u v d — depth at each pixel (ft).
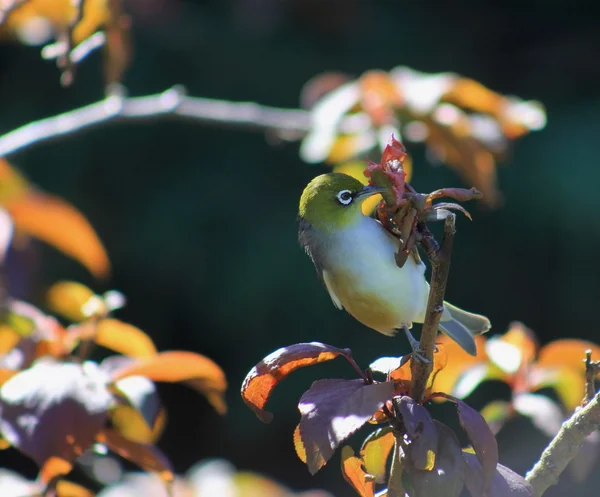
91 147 41.32
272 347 40.19
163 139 41.96
